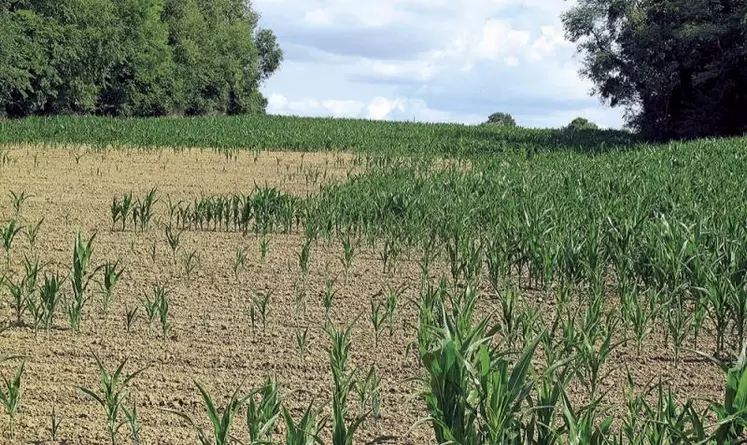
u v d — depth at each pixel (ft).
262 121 178.40
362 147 98.12
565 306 24.02
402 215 36.35
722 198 38.29
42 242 33.83
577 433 10.92
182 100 247.50
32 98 182.50
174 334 21.44
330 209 37.32
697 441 10.79
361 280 28.04
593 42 162.09
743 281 22.30
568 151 97.91
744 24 138.51
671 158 65.62
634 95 160.86
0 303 23.82
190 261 30.66
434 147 100.12
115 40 198.80
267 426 11.23
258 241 35.32
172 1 250.57
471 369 10.61
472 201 38.24
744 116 150.10
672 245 24.35
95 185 54.44
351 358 19.63
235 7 326.85
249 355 19.81
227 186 56.59
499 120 336.29
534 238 27.20
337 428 10.80
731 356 19.08
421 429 15.38
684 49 150.61
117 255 31.50
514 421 11.35
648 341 21.39
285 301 25.05
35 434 14.83
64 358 19.30
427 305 18.80
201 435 11.97
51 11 184.96
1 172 60.49
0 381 17.49
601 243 27.35
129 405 16.42
